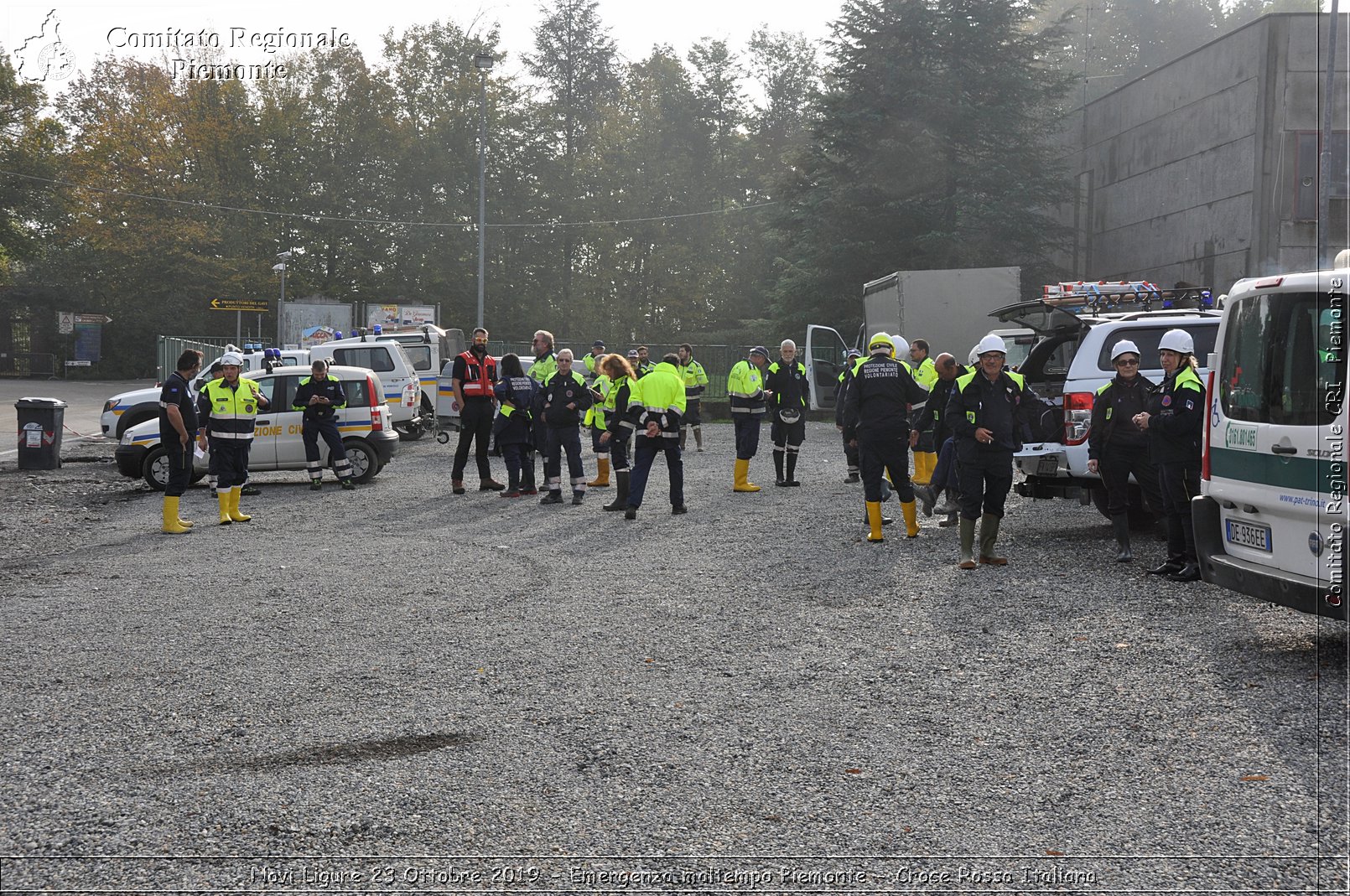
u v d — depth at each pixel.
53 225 64.50
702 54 70.88
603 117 68.94
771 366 15.81
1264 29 27.20
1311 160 26.83
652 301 67.06
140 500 15.63
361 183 65.19
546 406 14.40
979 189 39.88
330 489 16.48
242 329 64.31
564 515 13.29
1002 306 25.30
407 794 4.37
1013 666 6.12
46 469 19.47
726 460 20.53
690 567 9.46
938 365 10.56
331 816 4.14
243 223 62.53
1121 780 4.43
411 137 64.69
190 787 4.45
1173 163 31.56
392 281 65.69
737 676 6.04
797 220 44.59
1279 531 6.27
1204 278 29.86
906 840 3.91
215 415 12.84
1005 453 9.04
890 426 10.65
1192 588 8.05
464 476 18.14
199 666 6.34
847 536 11.05
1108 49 65.44
